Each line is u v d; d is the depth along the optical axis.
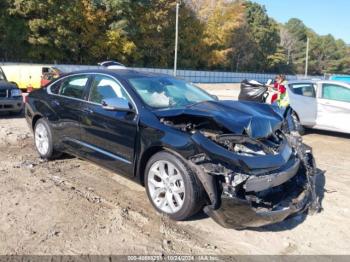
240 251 3.84
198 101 5.38
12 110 10.77
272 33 76.44
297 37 96.31
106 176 5.78
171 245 3.87
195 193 4.09
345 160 7.68
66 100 5.88
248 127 4.35
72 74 6.06
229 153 3.96
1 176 5.59
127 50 42.62
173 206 4.34
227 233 4.18
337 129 9.83
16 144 7.60
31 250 3.65
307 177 4.59
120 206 4.70
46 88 6.49
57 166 6.17
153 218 4.41
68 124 5.78
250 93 11.37
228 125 4.29
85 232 4.03
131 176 4.86
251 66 69.56
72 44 38.91
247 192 3.95
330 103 9.86
